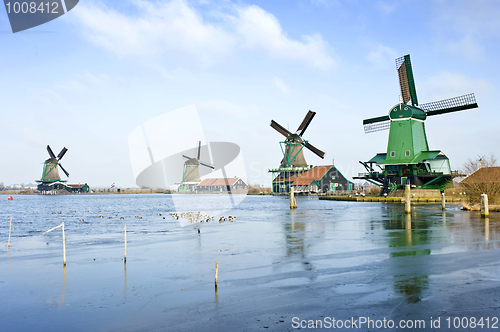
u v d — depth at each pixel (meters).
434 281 15.51
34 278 17.45
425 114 76.31
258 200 99.00
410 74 76.19
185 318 12.23
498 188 52.19
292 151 118.06
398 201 73.38
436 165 75.31
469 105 71.31
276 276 16.88
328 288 14.89
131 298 14.36
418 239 25.78
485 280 15.55
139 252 23.55
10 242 29.19
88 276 17.67
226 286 15.58
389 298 13.57
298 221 40.28
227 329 11.30
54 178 181.50
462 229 30.36
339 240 26.31
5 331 11.55
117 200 138.00
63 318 12.49
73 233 34.59
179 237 30.03
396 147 75.31
